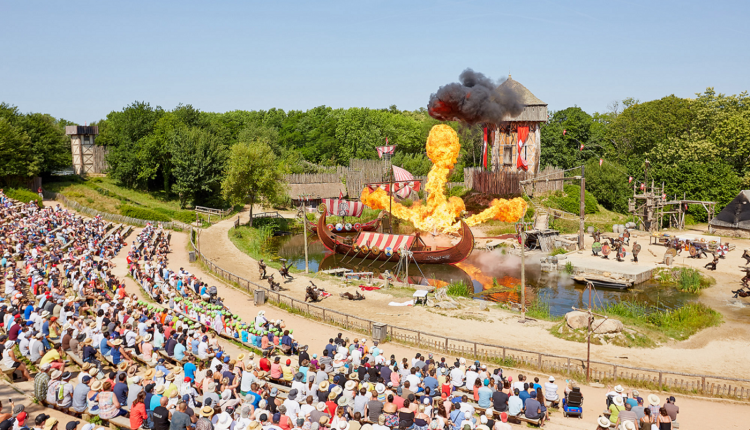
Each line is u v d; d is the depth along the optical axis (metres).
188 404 16.73
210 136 87.62
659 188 81.38
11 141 72.44
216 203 88.56
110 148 90.06
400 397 17.34
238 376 18.80
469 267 56.31
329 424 15.89
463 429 14.82
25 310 25.12
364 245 58.72
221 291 40.50
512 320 34.00
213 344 22.20
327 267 57.03
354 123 127.44
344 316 34.00
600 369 25.73
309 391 17.91
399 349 28.09
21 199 67.06
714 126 87.62
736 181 79.12
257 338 25.77
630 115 104.44
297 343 26.44
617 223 76.19
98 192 80.62
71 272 34.28
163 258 49.12
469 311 35.78
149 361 21.69
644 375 25.11
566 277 50.88
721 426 19.83
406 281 46.06
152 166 86.19
